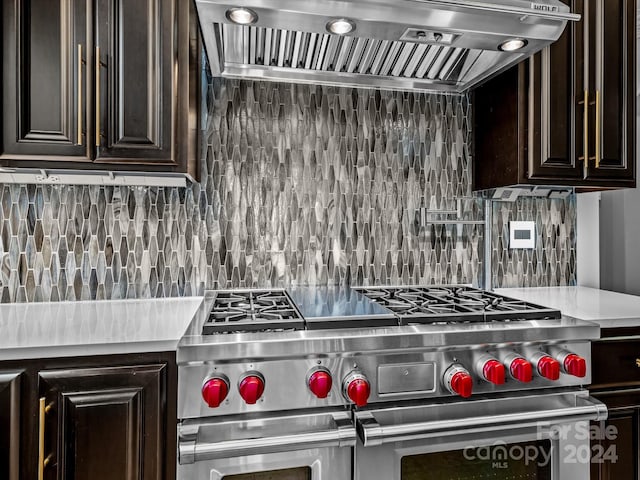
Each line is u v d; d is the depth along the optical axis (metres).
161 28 1.15
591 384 1.13
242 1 0.93
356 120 1.58
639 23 1.63
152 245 1.43
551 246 1.75
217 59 1.27
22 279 1.34
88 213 1.39
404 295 1.38
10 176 1.23
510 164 1.45
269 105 1.51
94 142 1.11
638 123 1.75
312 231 1.54
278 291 1.44
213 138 1.47
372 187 1.59
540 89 1.41
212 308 1.17
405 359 0.95
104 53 1.12
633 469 1.15
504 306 1.19
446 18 1.01
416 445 0.95
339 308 1.13
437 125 1.65
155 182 1.32
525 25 1.06
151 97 1.14
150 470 0.89
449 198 1.66
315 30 1.06
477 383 0.99
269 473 0.92
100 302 1.36
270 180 1.51
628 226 1.79
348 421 0.91
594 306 1.30
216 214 1.48
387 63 1.37
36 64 1.07
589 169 1.45
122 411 0.88
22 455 0.85
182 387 0.87
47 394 0.86
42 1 1.07
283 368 0.90
